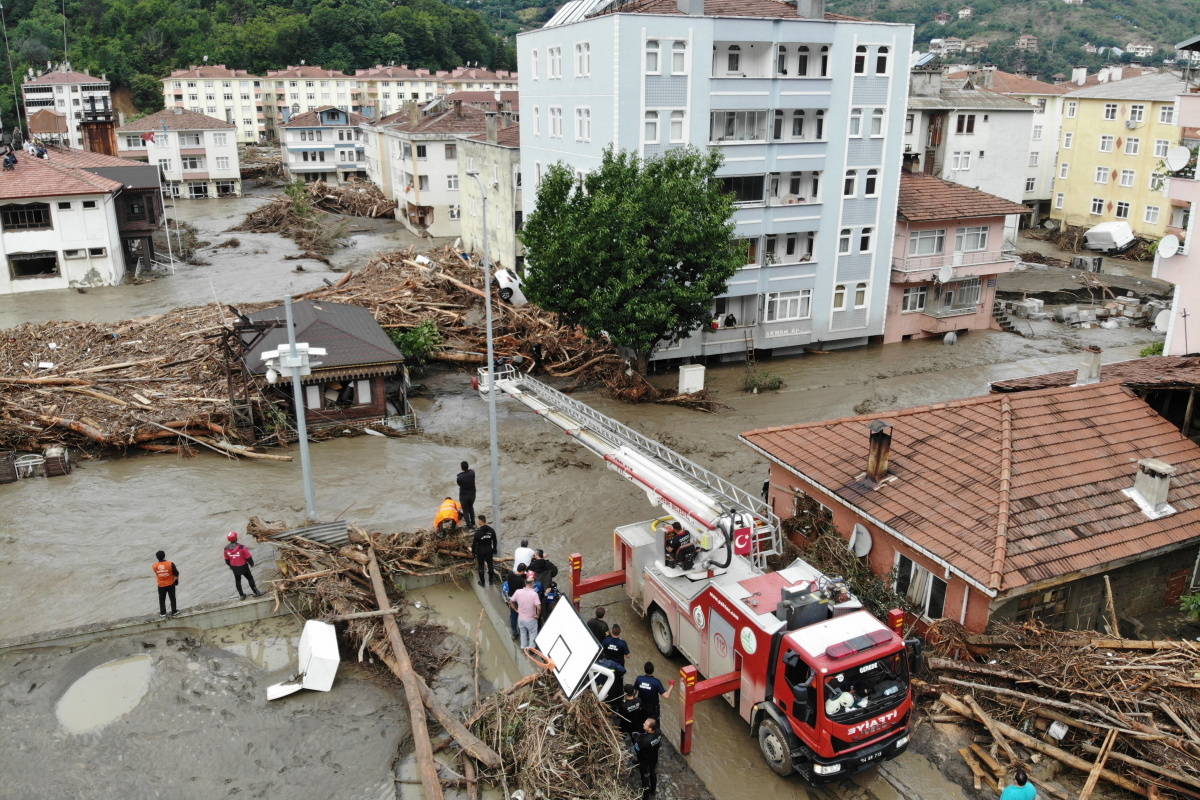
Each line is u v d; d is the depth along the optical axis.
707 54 33.62
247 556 17.81
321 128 101.75
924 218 39.66
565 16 41.44
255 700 15.25
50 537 21.70
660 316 29.53
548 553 21.19
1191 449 18.28
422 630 17.58
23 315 43.50
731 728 14.66
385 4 169.38
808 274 38.25
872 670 12.47
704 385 35.06
